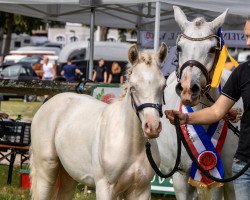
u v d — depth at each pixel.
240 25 15.84
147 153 6.04
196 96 6.46
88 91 11.00
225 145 7.02
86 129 6.71
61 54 31.91
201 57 6.65
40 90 11.93
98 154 6.38
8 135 10.94
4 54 44.81
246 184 5.59
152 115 5.72
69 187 7.49
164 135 7.25
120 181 6.26
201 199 7.11
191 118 5.84
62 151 6.99
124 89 6.38
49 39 60.38
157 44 10.90
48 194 7.39
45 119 7.38
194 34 6.76
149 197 6.40
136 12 15.04
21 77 29.70
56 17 16.28
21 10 15.66
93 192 10.54
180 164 7.06
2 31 48.88
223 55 6.78
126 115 6.17
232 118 6.77
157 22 10.89
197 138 6.93
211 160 6.89
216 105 5.82
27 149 10.84
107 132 6.31
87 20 17.05
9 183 11.00
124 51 29.94
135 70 5.88
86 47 31.73
